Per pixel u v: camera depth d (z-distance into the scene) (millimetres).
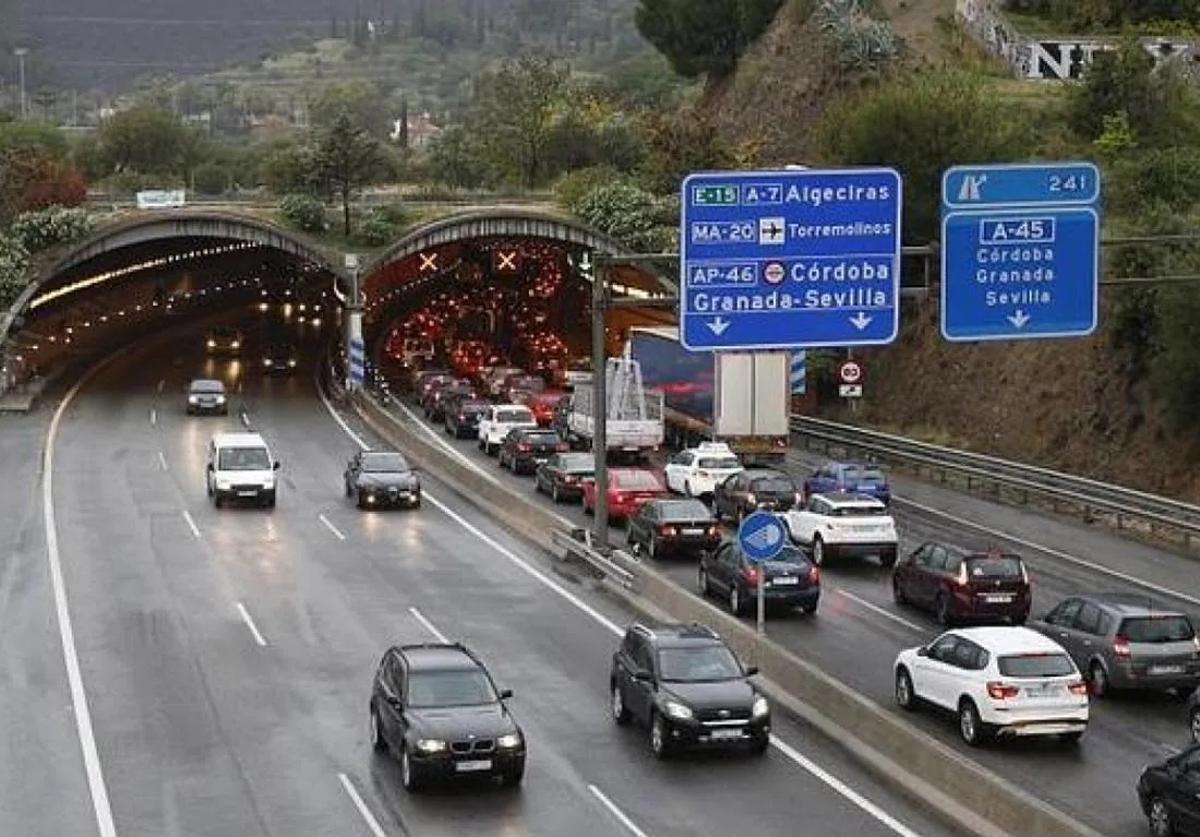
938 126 87438
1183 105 95125
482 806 28484
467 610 44969
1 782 30047
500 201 119500
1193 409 62531
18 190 115438
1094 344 71562
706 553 47562
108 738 32812
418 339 128500
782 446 66688
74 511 61469
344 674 37875
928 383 83562
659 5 145375
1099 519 60062
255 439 65000
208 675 37812
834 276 40375
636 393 74938
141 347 131250
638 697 32500
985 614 41969
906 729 30031
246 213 107188
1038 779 29906
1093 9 116125
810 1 125188
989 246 39188
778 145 118562
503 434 78188
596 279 49625
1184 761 26094
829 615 44312
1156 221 69562
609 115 161375
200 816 28031
